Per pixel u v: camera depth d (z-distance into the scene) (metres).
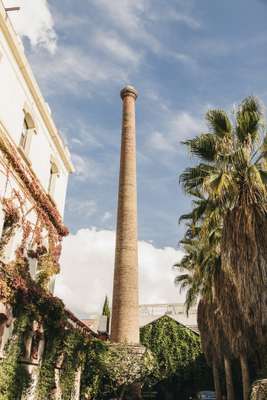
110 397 25.02
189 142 16.16
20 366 14.22
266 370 18.98
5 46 14.22
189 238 28.36
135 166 34.28
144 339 39.19
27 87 16.20
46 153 18.89
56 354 17.81
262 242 13.49
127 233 31.36
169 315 40.38
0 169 13.74
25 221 15.59
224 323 17.56
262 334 13.73
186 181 16.58
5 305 13.22
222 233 14.73
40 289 15.77
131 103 36.81
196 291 29.73
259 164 15.00
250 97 15.55
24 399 14.54
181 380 37.28
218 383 29.73
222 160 14.95
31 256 16.41
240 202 14.28
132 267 30.48
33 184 16.27
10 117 14.59
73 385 20.08
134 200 32.88
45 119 18.38
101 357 23.91
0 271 13.07
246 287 13.38
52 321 17.05
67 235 19.91
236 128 15.55
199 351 37.88
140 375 24.94
